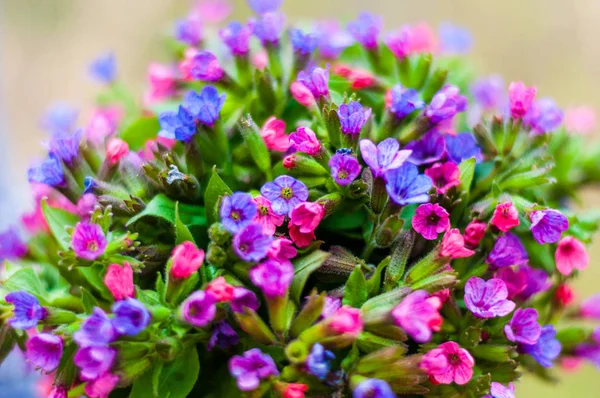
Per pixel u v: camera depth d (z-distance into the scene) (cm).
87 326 36
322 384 37
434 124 40
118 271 37
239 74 42
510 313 39
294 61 42
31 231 43
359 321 36
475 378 38
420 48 46
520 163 41
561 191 45
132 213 39
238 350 38
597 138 52
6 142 55
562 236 41
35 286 40
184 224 39
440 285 38
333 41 44
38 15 73
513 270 40
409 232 38
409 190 38
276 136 40
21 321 37
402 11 73
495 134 41
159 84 44
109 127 43
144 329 37
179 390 38
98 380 36
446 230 38
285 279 36
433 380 37
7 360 49
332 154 40
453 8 73
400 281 38
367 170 39
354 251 40
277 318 37
